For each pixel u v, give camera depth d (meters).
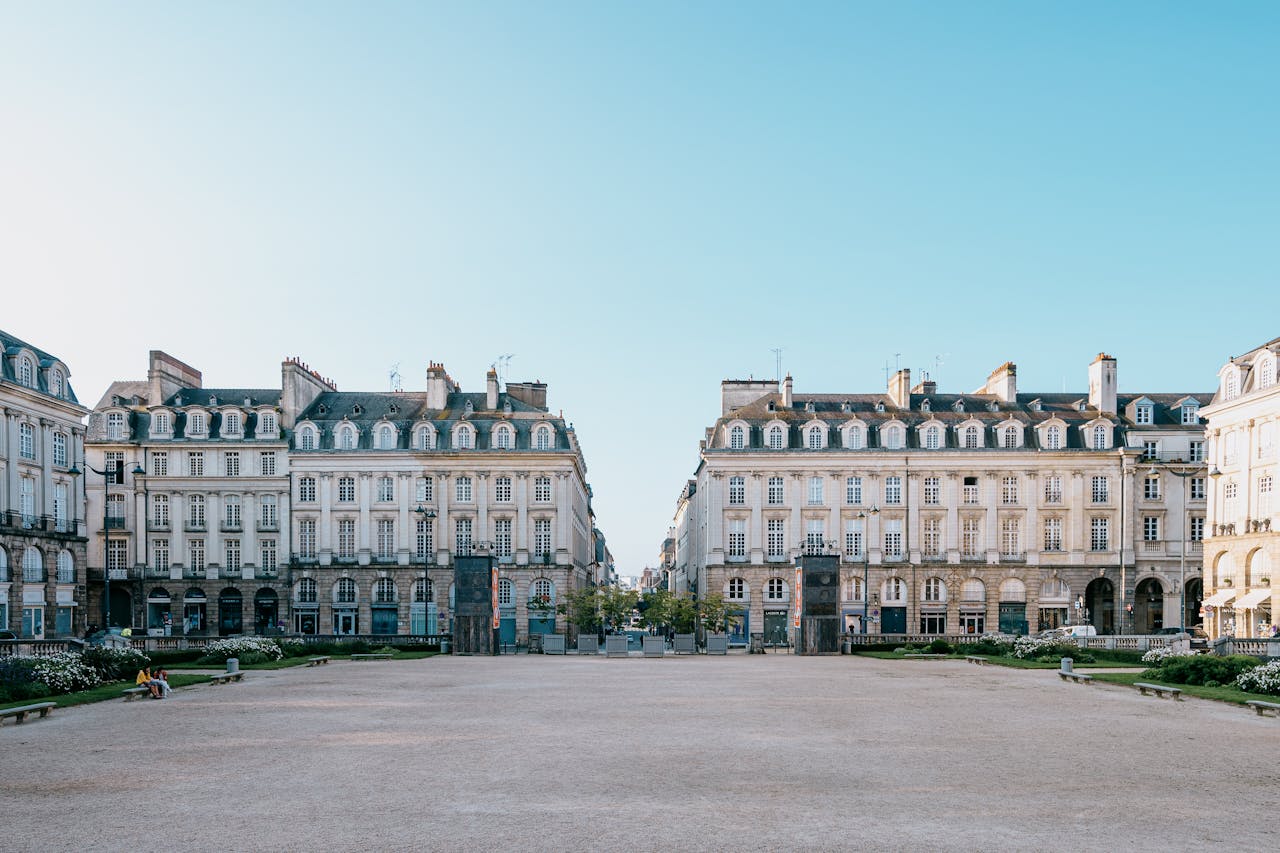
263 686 32.16
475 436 73.81
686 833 12.60
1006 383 77.56
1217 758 18.11
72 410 65.06
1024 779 16.08
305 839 12.41
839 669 41.59
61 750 18.89
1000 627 73.06
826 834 12.57
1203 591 68.81
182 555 72.75
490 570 54.91
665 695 29.39
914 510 73.88
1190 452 74.69
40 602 61.44
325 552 72.62
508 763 17.41
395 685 32.66
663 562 197.12
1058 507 73.50
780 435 74.50
